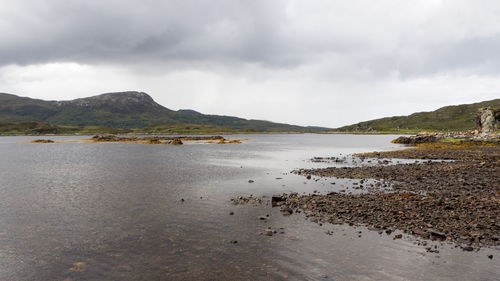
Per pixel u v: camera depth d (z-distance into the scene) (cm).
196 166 4766
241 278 1119
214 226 1739
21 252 1388
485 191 2453
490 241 1405
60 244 1482
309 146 11350
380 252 1329
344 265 1212
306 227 1689
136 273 1178
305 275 1135
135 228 1712
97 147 10606
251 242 1484
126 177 3594
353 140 17738
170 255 1345
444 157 5425
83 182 3238
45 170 4272
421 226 1623
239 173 3934
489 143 7994
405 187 2761
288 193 2628
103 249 1419
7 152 8138
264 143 14275
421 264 1204
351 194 2483
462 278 1085
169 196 2528
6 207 2172
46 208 2142
